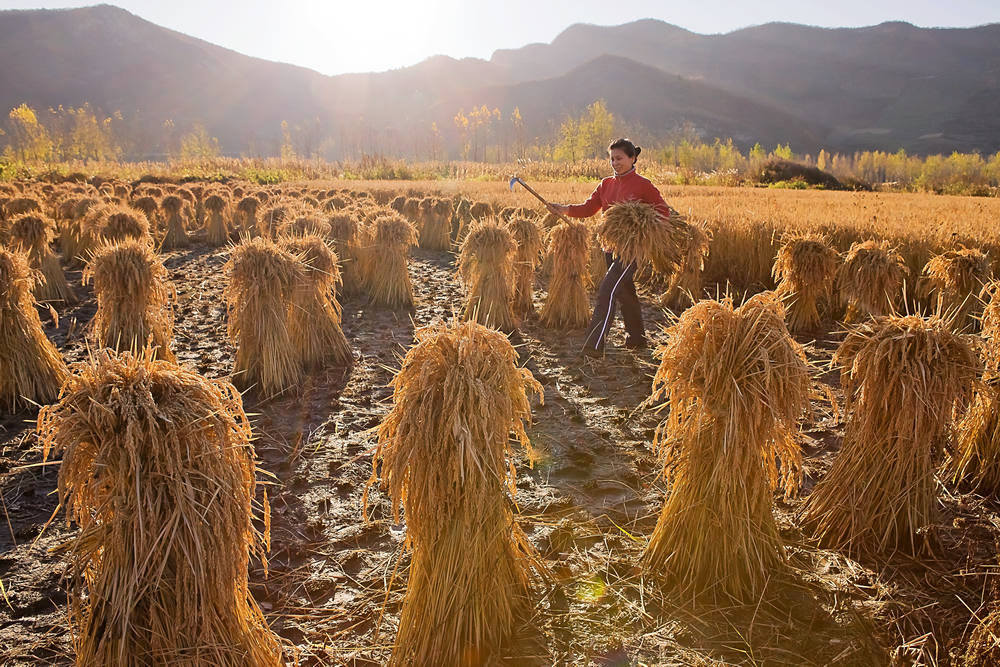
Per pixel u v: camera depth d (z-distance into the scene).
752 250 8.78
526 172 40.75
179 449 1.73
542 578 2.52
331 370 5.34
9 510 3.15
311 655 2.21
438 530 2.08
